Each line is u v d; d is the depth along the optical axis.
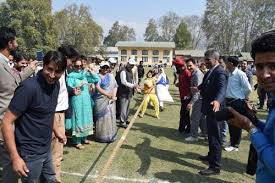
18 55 6.52
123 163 5.93
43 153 3.18
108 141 7.22
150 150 6.87
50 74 2.99
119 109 9.20
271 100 1.79
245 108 1.87
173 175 5.50
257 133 1.74
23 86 2.97
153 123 9.77
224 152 7.02
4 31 3.97
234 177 5.56
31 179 3.12
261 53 1.62
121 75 8.75
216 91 5.32
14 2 52.19
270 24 67.25
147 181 5.16
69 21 67.69
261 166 1.79
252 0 67.62
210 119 5.47
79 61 6.09
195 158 6.48
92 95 7.12
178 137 8.16
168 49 84.50
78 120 6.48
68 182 4.96
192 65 8.23
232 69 7.05
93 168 5.59
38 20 53.66
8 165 3.66
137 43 85.50
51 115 3.20
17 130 3.08
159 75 12.23
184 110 8.52
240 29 69.25
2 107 3.84
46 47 53.28
